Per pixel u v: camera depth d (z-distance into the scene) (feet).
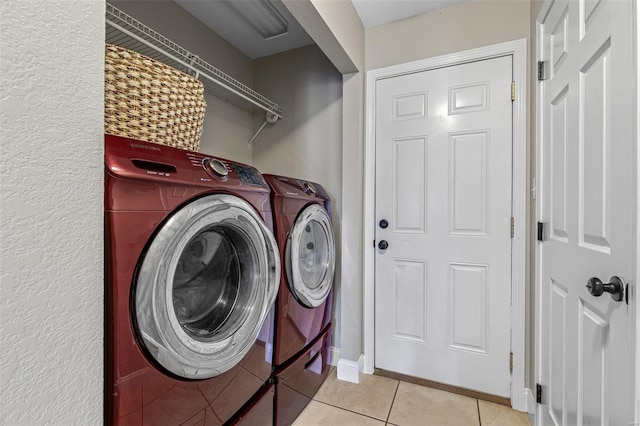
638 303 2.15
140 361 2.50
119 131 2.93
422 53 5.89
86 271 1.59
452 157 5.70
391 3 5.60
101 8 1.65
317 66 7.16
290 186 5.06
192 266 3.48
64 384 1.49
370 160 6.33
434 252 5.86
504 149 5.32
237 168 3.85
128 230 2.40
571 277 3.36
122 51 2.95
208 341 3.14
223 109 6.98
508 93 5.29
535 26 4.81
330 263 5.98
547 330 4.21
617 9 2.44
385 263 6.27
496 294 5.39
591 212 2.89
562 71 3.73
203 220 2.98
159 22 5.41
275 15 6.15
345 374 6.06
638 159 2.15
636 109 2.18
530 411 4.86
